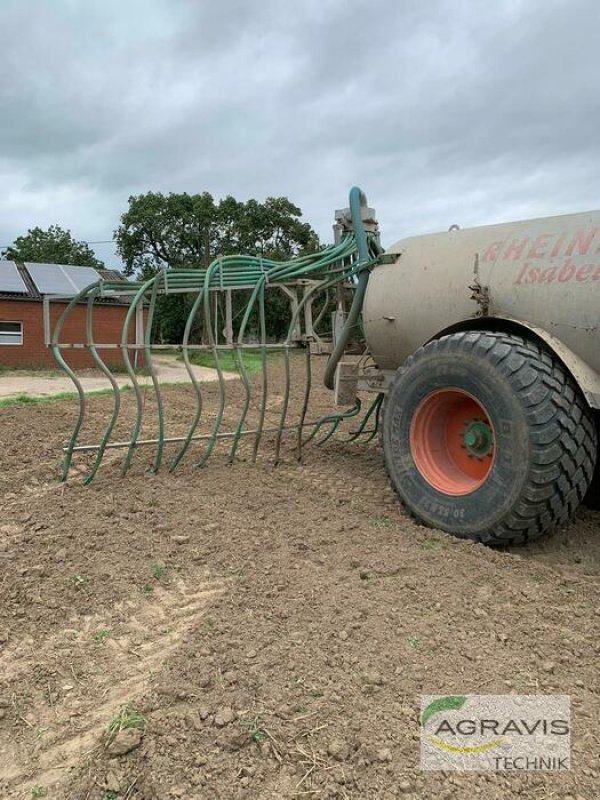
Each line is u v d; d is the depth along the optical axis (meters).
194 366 21.91
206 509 4.77
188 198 39.56
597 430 4.23
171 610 3.31
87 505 4.92
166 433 7.93
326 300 6.64
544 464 3.69
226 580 3.63
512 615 3.15
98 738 2.35
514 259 4.31
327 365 6.18
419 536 4.15
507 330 4.34
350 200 5.65
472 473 4.37
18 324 20.52
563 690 2.57
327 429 8.07
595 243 3.95
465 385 4.07
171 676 2.65
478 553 3.87
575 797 2.05
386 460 4.62
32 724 2.45
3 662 2.86
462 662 2.74
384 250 5.99
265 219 39.78
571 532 4.36
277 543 4.09
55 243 49.59
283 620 3.10
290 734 2.30
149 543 4.14
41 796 2.11
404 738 2.29
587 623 3.10
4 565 3.81
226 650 2.83
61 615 3.26
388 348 5.33
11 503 5.12
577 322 3.91
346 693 2.52
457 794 2.06
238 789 2.07
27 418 8.70
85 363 21.20
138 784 2.12
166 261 41.78
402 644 2.87
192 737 2.29
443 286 4.75
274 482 5.55
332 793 2.06
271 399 11.61
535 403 3.71
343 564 3.74
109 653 2.92
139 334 5.64
